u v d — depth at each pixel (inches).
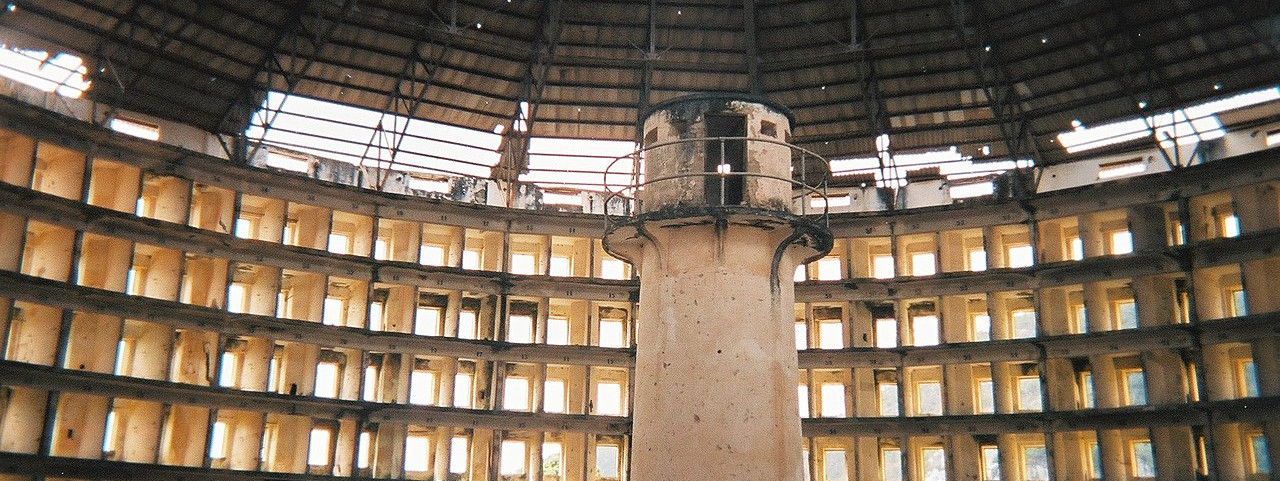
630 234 1048.8
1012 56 1818.4
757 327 979.3
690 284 991.0
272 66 1800.0
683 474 936.9
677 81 1925.4
